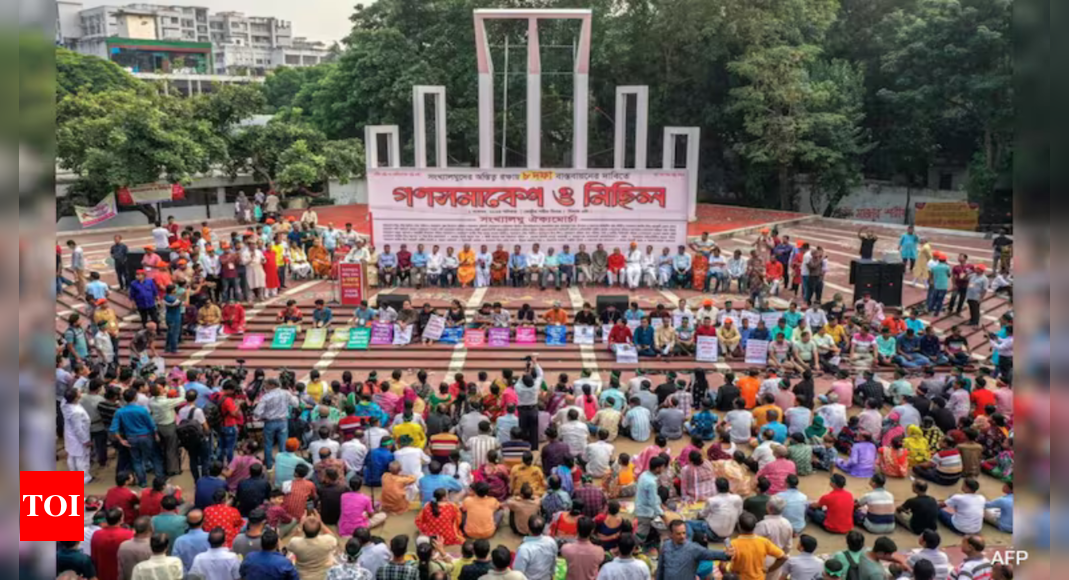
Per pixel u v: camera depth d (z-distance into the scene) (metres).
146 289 17.83
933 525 10.81
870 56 43.25
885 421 13.45
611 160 42.88
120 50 93.69
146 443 12.05
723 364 17.53
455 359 17.89
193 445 11.97
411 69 40.09
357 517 10.53
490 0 39.56
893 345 17.34
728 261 22.45
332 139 45.69
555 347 18.42
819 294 19.94
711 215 38.28
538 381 14.59
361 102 42.81
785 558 8.59
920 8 38.56
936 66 36.03
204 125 34.16
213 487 10.30
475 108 40.59
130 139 30.72
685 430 14.27
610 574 8.05
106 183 30.92
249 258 20.31
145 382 13.03
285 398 12.88
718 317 18.77
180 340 18.53
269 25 142.88
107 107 32.34
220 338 18.69
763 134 38.66
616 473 11.68
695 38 39.31
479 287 22.42
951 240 32.31
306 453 12.95
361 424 12.43
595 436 13.69
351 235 23.47
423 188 22.80
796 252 21.86
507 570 7.84
